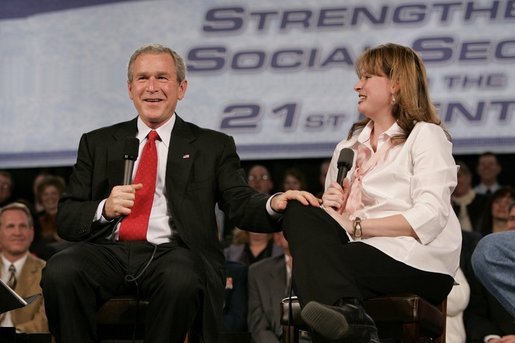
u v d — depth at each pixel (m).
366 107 6.38
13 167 11.50
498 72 10.86
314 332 5.36
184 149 6.45
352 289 5.43
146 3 11.38
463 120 10.91
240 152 11.19
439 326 6.18
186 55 11.29
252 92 11.20
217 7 11.27
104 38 11.43
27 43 11.55
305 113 11.12
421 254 5.93
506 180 11.63
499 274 5.86
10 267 9.09
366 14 11.02
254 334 9.07
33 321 8.81
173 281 5.87
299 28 11.15
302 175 11.48
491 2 10.88
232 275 9.33
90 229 6.18
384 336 6.07
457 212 11.23
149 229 6.30
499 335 8.52
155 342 5.85
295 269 5.56
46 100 11.49
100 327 6.40
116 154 6.46
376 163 6.27
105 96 11.41
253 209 6.14
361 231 5.95
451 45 10.91
